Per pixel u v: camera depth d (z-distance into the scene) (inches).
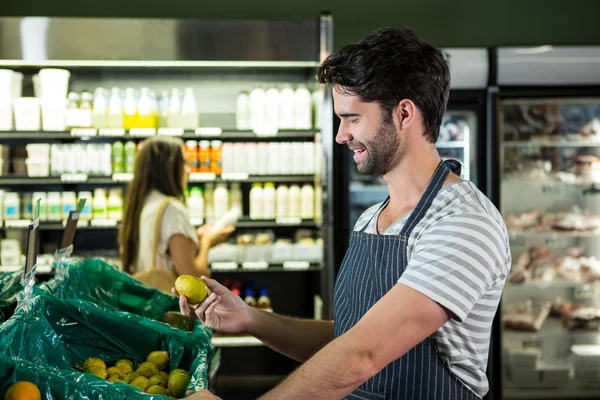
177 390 66.5
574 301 184.9
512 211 183.5
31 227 65.2
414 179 60.6
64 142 180.5
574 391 182.1
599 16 197.8
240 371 187.8
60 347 65.1
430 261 54.1
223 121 184.7
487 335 59.9
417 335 52.9
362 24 195.6
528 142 175.5
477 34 197.0
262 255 178.1
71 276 83.2
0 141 180.2
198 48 156.5
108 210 176.6
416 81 57.5
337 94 59.4
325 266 164.1
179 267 127.3
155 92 183.0
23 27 153.1
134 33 155.3
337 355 51.7
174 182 132.9
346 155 169.0
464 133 176.4
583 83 170.1
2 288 76.6
